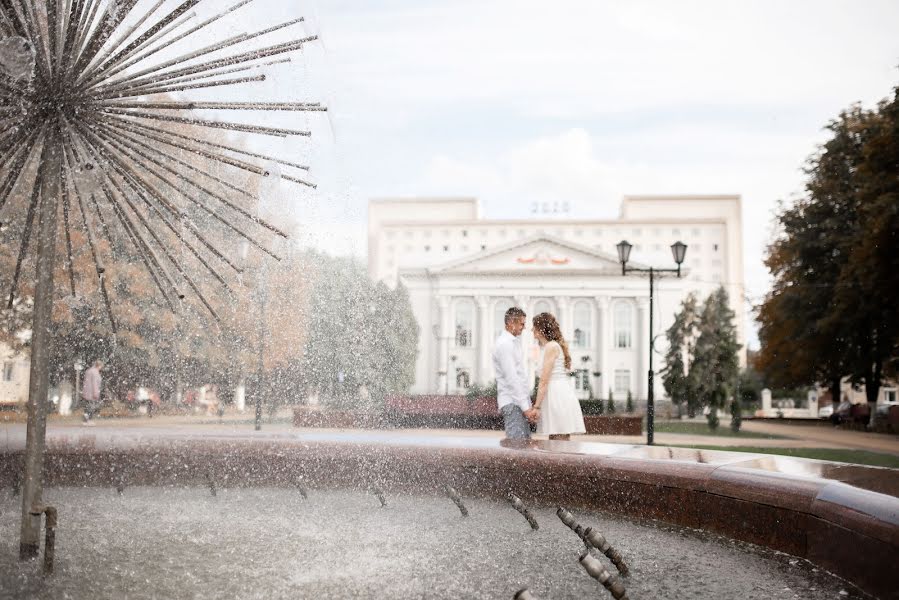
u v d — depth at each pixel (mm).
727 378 37375
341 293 22844
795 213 33156
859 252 25766
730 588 2223
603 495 3422
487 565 2455
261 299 11078
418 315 66812
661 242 87812
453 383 65250
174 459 3938
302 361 23656
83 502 3537
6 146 2584
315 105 3000
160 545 2693
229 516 3238
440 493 3820
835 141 31422
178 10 2631
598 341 64438
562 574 2357
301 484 3857
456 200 98750
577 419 5586
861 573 2191
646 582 2287
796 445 15719
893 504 2117
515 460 3705
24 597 2045
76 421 20484
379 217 99062
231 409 30422
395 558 2529
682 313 48719
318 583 2211
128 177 2830
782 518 2623
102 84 2639
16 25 2479
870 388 31422
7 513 3209
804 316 31797
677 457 3363
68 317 18234
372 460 3922
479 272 65062
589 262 64750
